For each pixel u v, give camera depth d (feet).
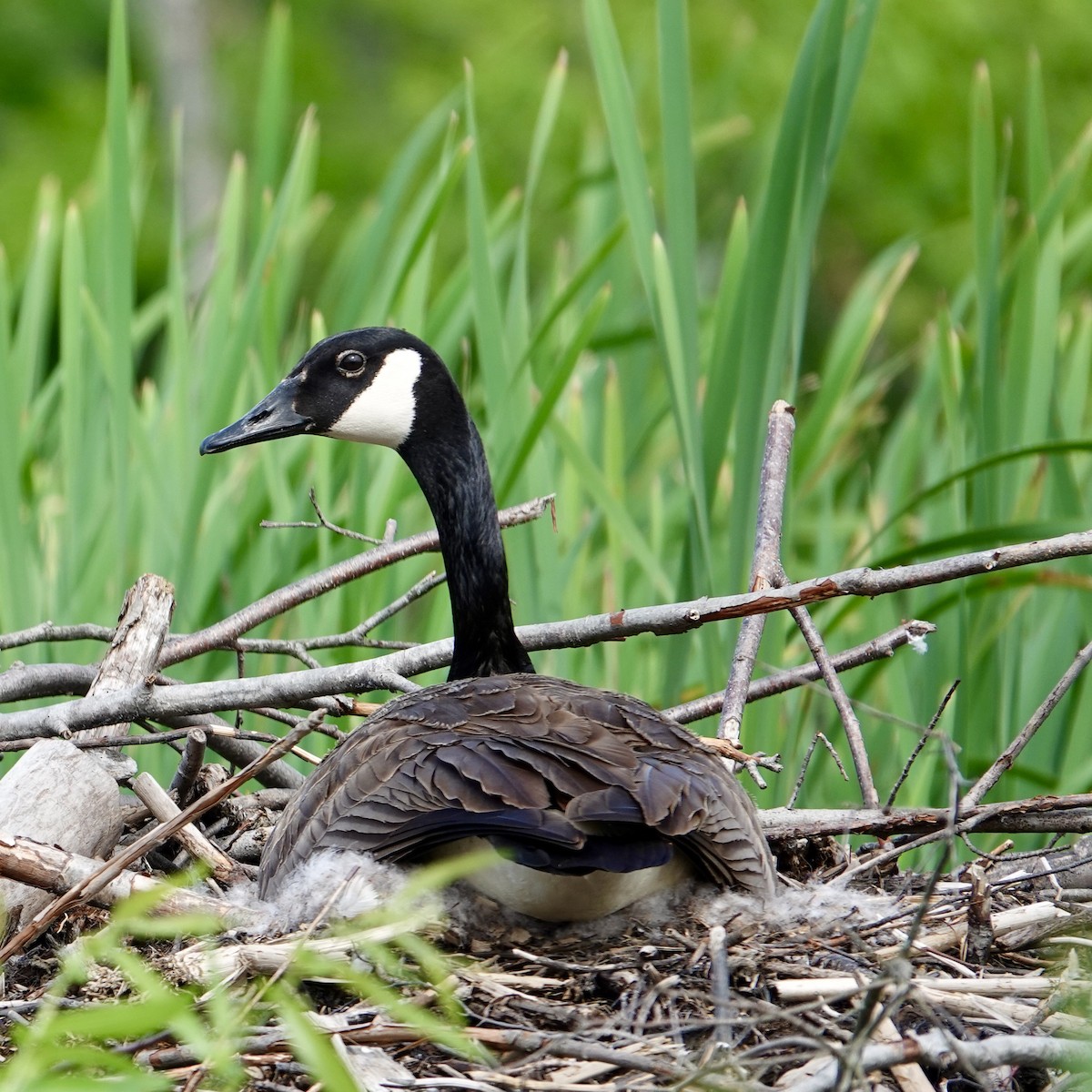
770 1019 20.22
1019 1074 21.70
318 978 22.06
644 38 77.41
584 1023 21.49
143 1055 20.85
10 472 39.55
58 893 24.22
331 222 89.20
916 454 46.98
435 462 32.14
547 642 29.43
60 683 31.01
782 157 35.70
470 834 21.16
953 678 38.88
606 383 45.68
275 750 21.72
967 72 78.95
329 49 102.89
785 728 37.24
